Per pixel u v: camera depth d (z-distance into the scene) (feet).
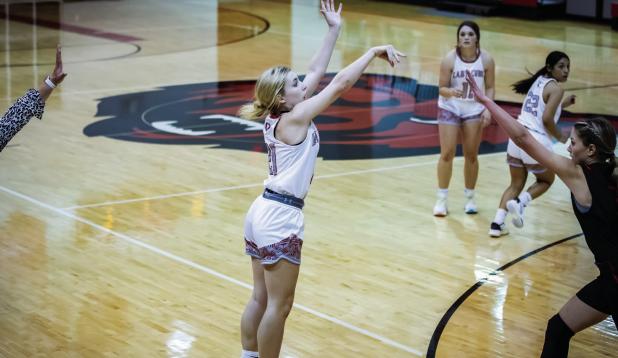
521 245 35.68
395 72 74.90
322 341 26.11
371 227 37.37
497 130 56.65
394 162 48.32
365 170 46.60
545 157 21.85
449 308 29.01
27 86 66.33
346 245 34.99
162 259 32.68
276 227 21.63
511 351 25.80
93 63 77.30
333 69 75.66
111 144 50.42
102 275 30.91
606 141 21.38
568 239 36.55
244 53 83.51
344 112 60.75
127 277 30.81
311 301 29.22
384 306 29.01
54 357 24.50
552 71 35.60
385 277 31.68
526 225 38.40
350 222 37.96
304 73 73.97
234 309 28.35
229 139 52.29
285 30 98.89
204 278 30.96
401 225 37.76
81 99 62.49
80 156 47.62
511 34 96.63
